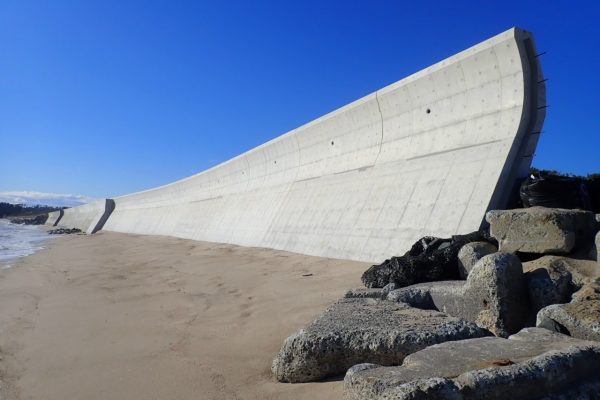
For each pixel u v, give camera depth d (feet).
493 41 26.73
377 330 11.93
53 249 75.36
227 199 75.56
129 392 12.92
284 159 57.06
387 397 8.03
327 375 12.16
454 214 25.82
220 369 13.96
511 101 26.22
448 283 16.30
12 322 22.57
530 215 17.10
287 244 44.55
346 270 28.19
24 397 13.34
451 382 7.91
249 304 22.17
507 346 9.84
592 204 21.49
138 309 23.56
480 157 26.61
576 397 8.25
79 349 17.40
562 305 11.81
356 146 41.52
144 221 128.47
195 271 36.11
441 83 31.09
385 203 33.06
